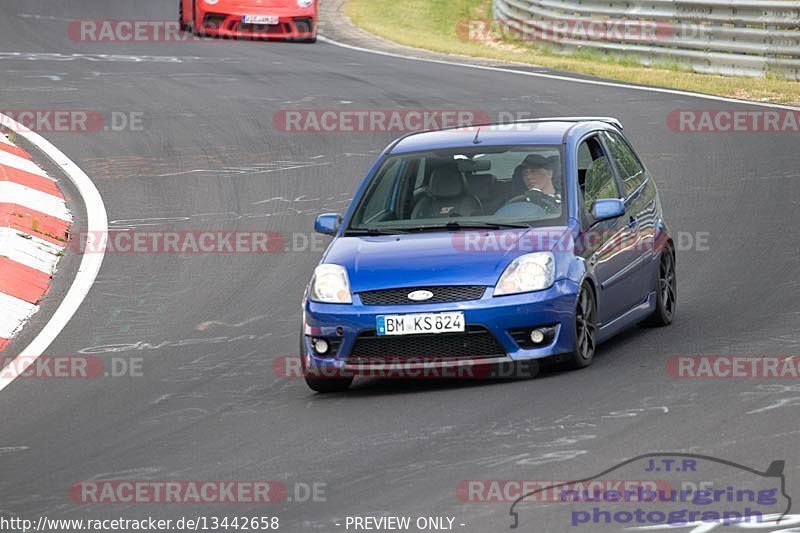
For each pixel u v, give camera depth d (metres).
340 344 28.78
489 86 73.50
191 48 87.56
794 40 74.81
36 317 38.12
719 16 78.81
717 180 52.31
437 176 31.72
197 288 40.62
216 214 49.56
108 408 29.08
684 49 82.19
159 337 35.72
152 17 104.25
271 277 41.59
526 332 28.33
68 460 25.09
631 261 32.41
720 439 22.61
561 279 28.69
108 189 52.88
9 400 30.38
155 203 51.12
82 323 37.28
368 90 72.12
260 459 24.03
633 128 61.81
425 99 69.31
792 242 42.47
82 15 103.00
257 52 86.50
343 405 27.94
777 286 37.09
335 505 20.80
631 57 85.62
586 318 29.55
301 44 92.94
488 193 31.17
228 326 36.56
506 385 28.25
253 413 27.78
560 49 93.00
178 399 29.50
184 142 60.62
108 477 23.62
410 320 28.27
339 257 30.00
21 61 79.81
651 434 23.27
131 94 70.50
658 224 34.75
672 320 34.72
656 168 54.72
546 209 30.55
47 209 48.28
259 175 55.09
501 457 22.64
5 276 39.91
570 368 29.33
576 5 90.31
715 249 42.47
